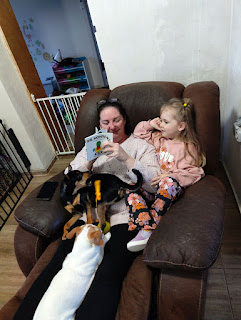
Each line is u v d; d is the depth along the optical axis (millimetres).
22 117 2150
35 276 989
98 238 881
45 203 1117
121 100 1368
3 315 870
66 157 2680
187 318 779
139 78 1637
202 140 1127
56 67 4219
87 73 4488
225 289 1173
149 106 1321
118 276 905
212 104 1135
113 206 1144
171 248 778
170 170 1149
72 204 1072
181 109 1133
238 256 1303
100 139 1006
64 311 780
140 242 949
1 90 1952
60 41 4418
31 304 849
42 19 4168
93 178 1101
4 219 1986
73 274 840
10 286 1458
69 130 3135
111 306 819
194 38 1429
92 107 1407
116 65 1598
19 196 2225
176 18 1372
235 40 1298
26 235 1071
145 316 800
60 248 1029
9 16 2012
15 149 2283
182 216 885
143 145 1237
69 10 4066
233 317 1070
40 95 2426
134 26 1428
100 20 1426
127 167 1114
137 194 1094
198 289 762
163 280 807
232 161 1656
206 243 771
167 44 1469
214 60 1496
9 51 2002
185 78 1592
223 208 935
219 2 1296
